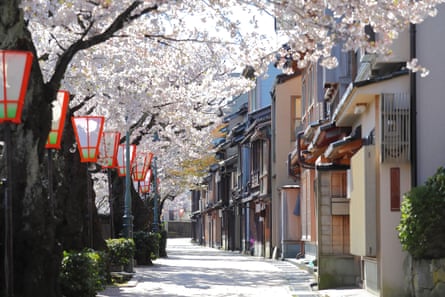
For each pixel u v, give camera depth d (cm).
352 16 1338
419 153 1631
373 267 1795
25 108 1298
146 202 4122
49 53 1972
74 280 1549
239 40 1664
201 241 9175
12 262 1187
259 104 5391
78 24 1798
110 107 2512
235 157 6425
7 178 1145
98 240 2373
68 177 2067
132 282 2344
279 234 4331
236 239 6450
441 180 1488
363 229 1736
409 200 1500
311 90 3177
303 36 1423
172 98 2864
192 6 1848
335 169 2166
